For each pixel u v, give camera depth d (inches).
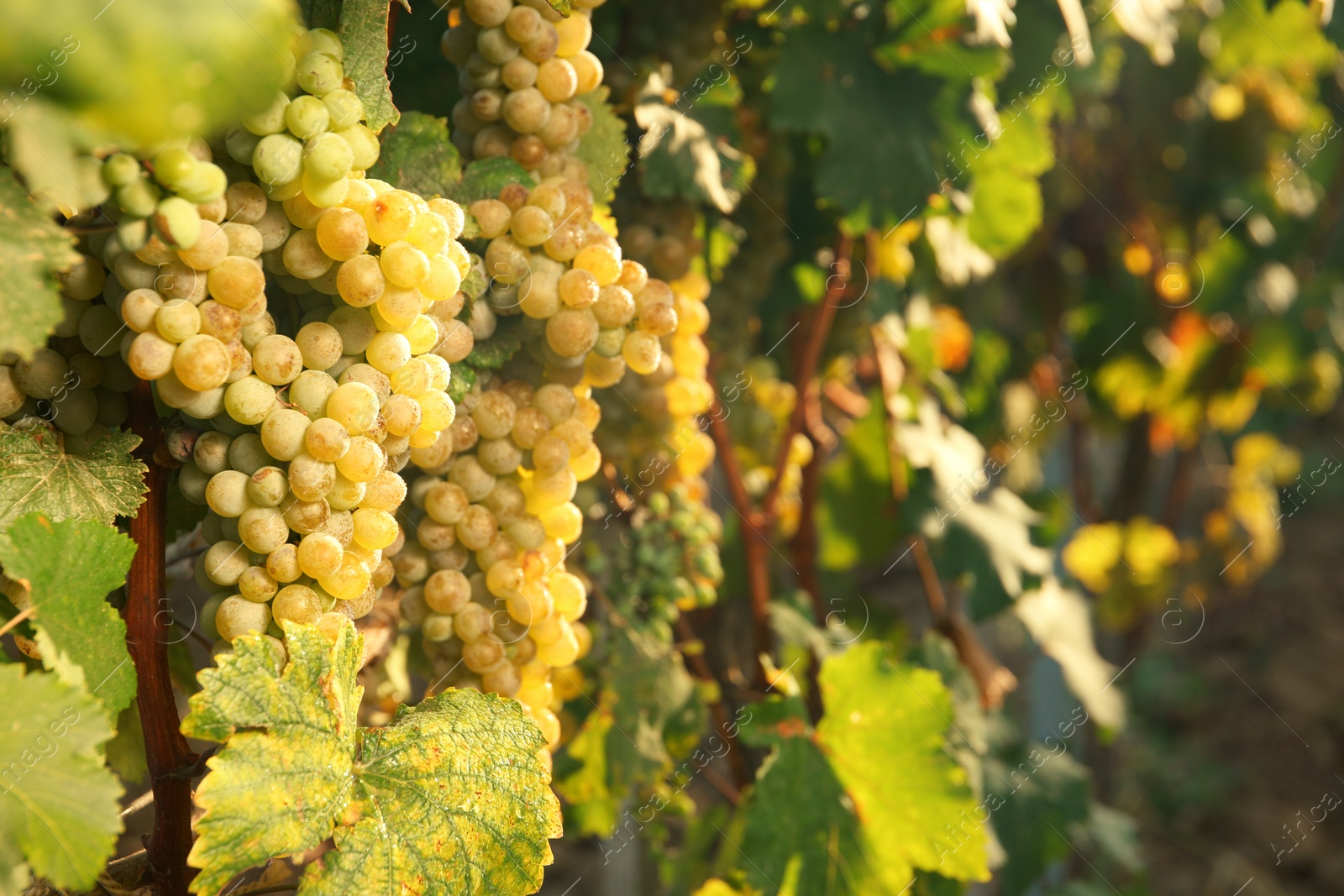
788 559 50.9
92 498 20.7
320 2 21.4
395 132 24.6
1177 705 131.3
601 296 24.6
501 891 21.8
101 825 19.0
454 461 24.9
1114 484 118.1
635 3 32.7
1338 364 95.7
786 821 34.0
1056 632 58.7
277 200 20.5
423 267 20.9
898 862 34.3
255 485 20.6
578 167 26.1
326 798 20.6
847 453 53.6
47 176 18.5
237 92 15.5
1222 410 91.6
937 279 60.2
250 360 20.6
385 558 24.6
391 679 27.9
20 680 18.9
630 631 34.4
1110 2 53.0
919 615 87.5
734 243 37.4
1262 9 70.7
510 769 22.3
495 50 25.0
